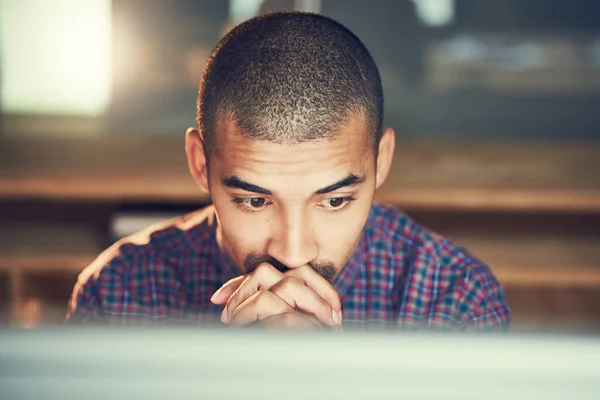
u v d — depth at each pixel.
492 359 0.48
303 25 1.02
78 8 4.20
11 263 2.81
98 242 2.97
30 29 4.26
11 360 0.49
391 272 1.35
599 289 3.10
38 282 3.05
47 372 0.49
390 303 1.35
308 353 0.48
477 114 3.75
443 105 3.89
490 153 3.20
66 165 2.92
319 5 4.28
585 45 4.51
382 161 1.16
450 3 4.49
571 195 2.73
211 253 1.37
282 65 0.97
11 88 4.29
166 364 0.48
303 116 0.95
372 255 1.36
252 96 0.96
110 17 4.18
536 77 4.32
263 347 0.48
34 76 4.28
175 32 4.18
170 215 2.92
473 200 2.75
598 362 0.47
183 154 3.11
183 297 1.37
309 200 1.00
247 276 1.05
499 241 3.05
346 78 0.99
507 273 2.79
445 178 2.86
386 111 3.71
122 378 0.49
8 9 4.19
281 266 1.05
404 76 4.36
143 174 2.79
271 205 1.02
